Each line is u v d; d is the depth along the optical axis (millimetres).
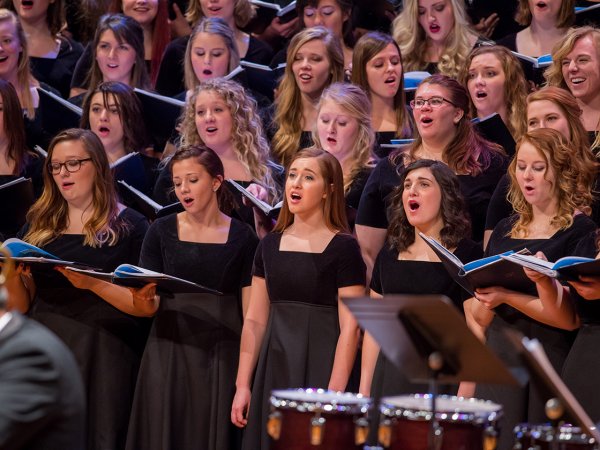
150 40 19938
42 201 14281
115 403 13680
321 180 13039
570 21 16938
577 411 7977
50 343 7816
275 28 20281
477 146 13992
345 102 14734
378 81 15891
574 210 11773
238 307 13719
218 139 15531
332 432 9008
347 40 18734
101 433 13594
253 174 15508
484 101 15195
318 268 12820
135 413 13422
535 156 11805
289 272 12914
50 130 17219
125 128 16531
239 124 15555
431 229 12469
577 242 11602
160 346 13461
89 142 14180
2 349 7637
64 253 13977
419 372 8500
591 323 11172
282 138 16125
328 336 12797
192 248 13625
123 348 13836
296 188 13000
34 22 19938
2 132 16219
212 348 13422
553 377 7977
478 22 18922
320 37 16141
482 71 15195
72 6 21250
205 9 19609
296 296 12914
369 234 14016
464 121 14016
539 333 11609
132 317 13961
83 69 19141
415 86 16500
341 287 12836
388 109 16062
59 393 7695
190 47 17938
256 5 20125
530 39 17297
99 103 16500
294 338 12797
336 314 12875
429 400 9359
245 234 13797
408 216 12438
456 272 11125
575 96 14141
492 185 13773
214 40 17797
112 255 14000
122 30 18234
